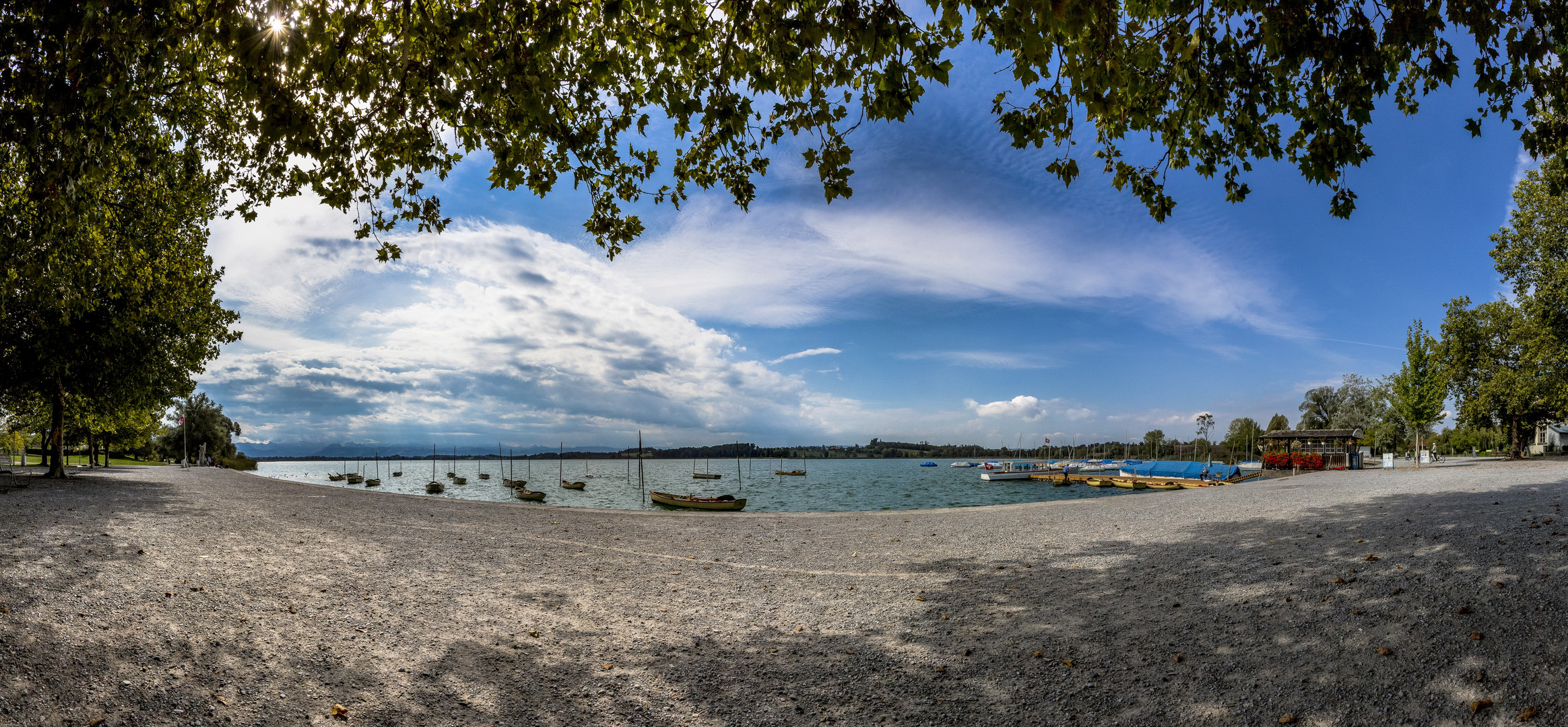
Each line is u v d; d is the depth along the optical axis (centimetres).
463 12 591
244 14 525
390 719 461
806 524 1496
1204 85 725
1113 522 1338
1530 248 3369
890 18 571
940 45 606
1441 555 749
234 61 699
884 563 993
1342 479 2352
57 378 2212
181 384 2431
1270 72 721
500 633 646
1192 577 787
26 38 568
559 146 765
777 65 683
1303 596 657
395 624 657
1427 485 1783
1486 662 462
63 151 622
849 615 711
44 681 470
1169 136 863
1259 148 767
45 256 920
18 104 632
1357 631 546
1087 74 600
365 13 623
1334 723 415
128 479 2634
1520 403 3425
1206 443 12975
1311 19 636
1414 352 4088
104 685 476
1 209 893
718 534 1327
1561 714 391
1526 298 3388
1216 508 1489
